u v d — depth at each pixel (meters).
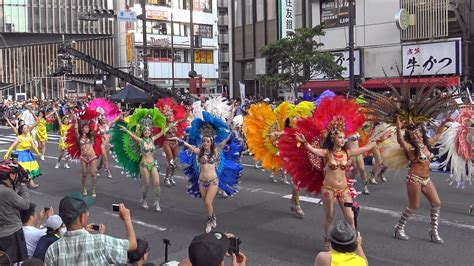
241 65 37.66
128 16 26.59
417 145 7.60
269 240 8.13
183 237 8.46
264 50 23.72
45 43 61.03
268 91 35.47
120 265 4.48
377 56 26.92
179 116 12.80
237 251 3.67
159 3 63.62
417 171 7.62
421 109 7.61
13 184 6.14
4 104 41.53
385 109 7.84
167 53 64.81
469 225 8.60
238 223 9.19
